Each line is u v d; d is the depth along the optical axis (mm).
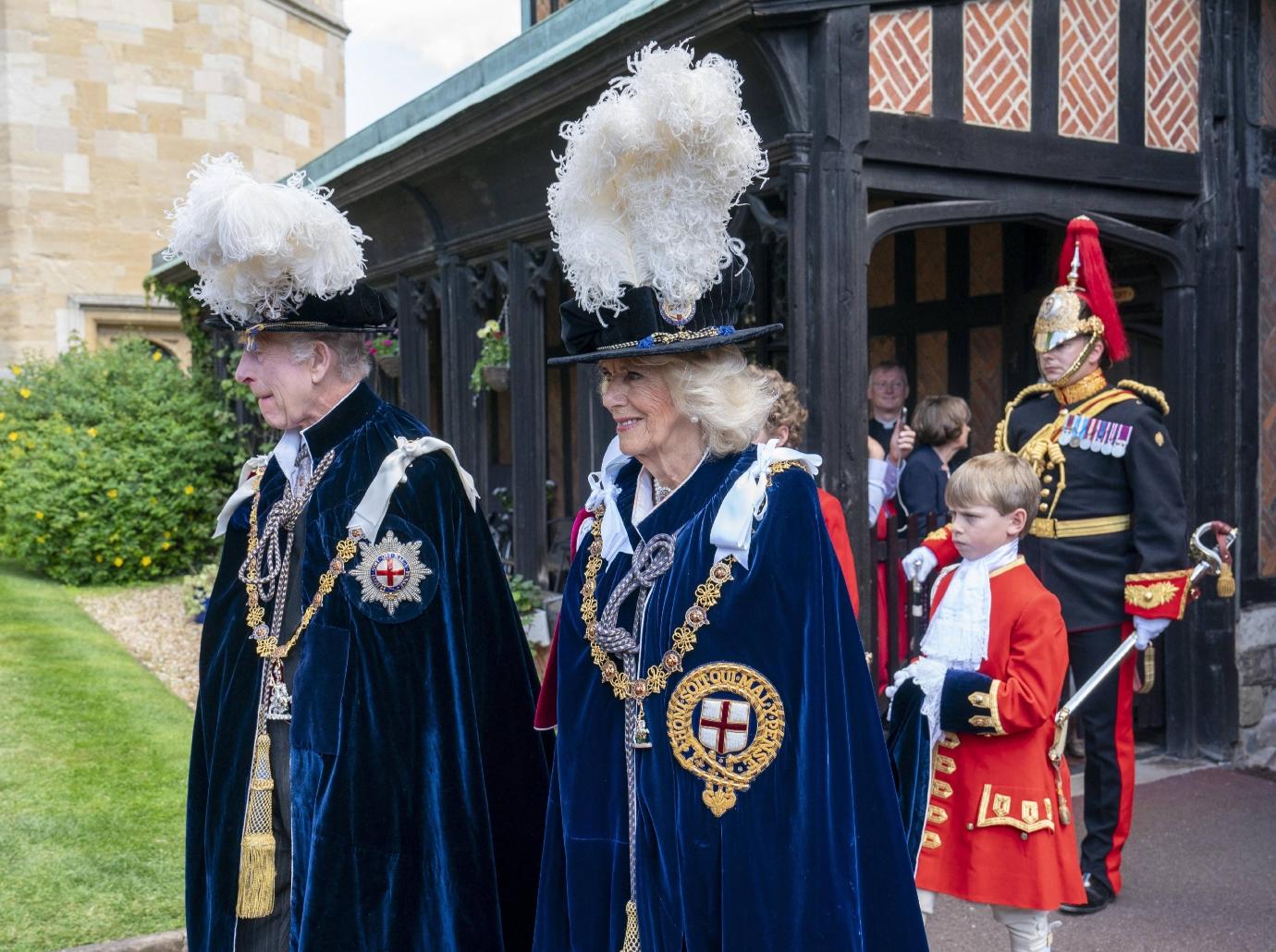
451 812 2010
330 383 2104
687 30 3844
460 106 5328
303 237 1921
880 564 4363
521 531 6137
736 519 1574
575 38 4703
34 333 13156
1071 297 3682
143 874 3453
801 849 1520
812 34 3762
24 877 3406
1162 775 4777
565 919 1715
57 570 9328
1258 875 3752
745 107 4066
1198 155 4805
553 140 5180
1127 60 4531
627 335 1609
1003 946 3312
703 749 1559
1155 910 3496
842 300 3799
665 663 1592
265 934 2029
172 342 14023
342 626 2000
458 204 6340
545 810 2158
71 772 4391
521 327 6020
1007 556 2770
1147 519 3445
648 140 1534
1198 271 4879
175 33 13477
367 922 1951
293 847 1981
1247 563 5062
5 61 12820
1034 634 2604
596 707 1697
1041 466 3715
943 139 4035
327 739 1970
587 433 5875
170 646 7270
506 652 2143
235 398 10016
